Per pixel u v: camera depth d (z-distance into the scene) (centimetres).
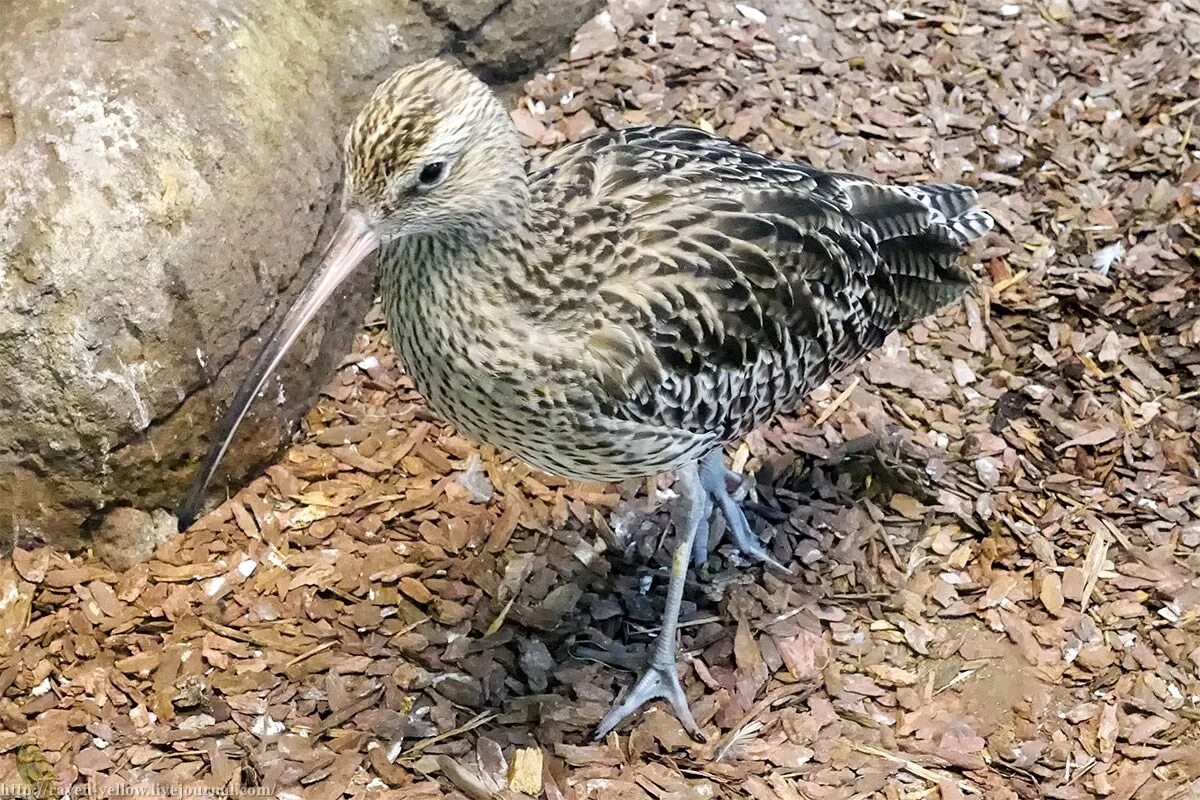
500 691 113
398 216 99
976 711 113
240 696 112
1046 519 120
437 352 103
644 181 107
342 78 124
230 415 102
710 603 117
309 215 120
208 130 114
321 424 124
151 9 116
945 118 139
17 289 110
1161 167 137
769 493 122
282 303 119
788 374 110
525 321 102
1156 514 121
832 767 111
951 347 128
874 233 111
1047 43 144
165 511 117
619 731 112
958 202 117
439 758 110
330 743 110
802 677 114
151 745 110
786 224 107
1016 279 131
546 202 104
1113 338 128
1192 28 145
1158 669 115
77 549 117
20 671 112
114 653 114
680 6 143
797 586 118
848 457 123
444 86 98
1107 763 111
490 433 107
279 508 120
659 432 106
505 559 118
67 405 112
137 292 111
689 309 105
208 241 113
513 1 134
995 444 124
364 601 116
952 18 145
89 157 111
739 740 112
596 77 139
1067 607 117
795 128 138
